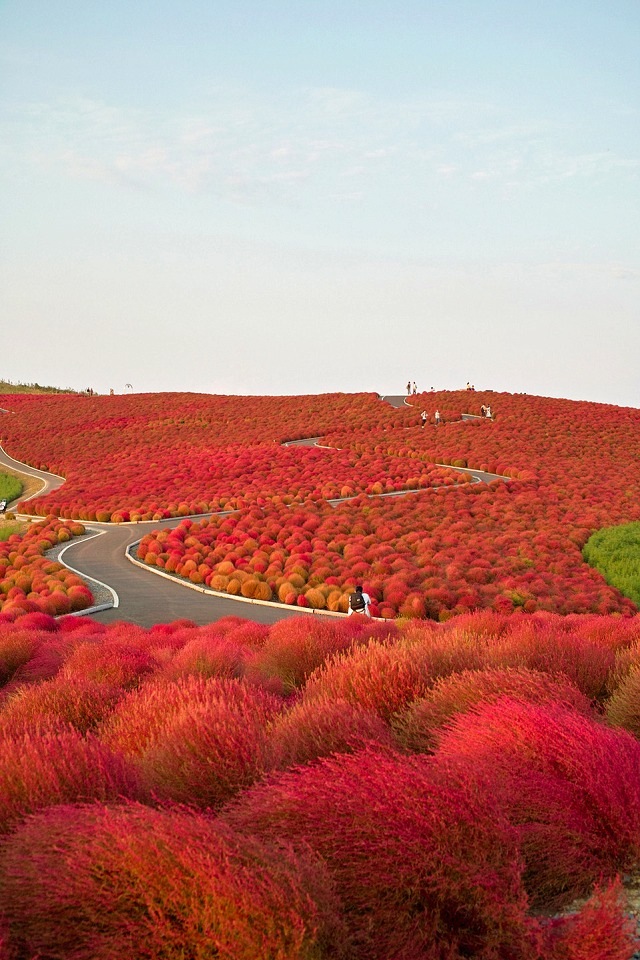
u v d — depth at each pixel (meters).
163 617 24.88
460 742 4.14
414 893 3.04
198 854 2.71
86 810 3.20
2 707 7.16
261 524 40.44
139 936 2.68
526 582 29.03
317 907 2.71
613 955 2.71
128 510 47.78
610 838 3.57
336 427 77.19
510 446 65.38
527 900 3.22
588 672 7.13
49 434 85.94
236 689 6.00
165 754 4.31
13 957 2.79
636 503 46.25
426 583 28.16
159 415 91.88
